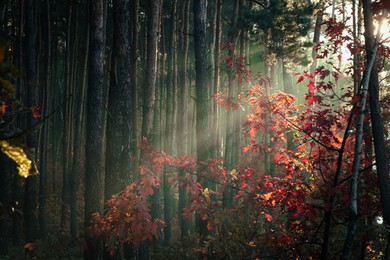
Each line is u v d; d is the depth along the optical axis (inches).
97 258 390.3
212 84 809.5
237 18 778.2
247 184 310.2
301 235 292.8
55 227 864.3
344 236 338.6
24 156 65.9
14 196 719.1
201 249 342.6
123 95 391.9
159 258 572.4
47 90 830.5
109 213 281.1
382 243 290.0
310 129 272.2
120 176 391.2
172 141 862.5
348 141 297.4
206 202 335.0
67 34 875.4
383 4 229.9
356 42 268.1
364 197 276.5
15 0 938.1
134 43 655.1
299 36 664.4
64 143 881.5
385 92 452.8
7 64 62.5
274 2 661.3
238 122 769.6
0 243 640.4
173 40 869.2
